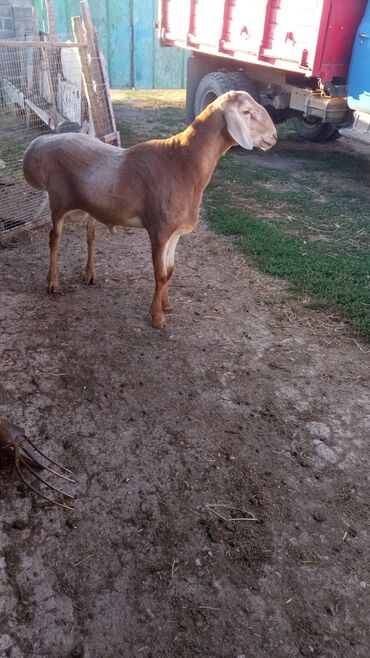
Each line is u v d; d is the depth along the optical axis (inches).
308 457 130.2
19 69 318.0
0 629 91.7
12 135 288.7
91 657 88.9
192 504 116.1
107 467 123.5
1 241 227.9
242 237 243.4
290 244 239.1
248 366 160.2
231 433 135.3
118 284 200.1
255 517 114.1
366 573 104.9
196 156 152.6
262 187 313.3
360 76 282.2
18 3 506.6
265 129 153.3
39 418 135.9
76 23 260.2
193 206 158.6
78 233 242.8
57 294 190.1
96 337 167.9
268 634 93.9
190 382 151.8
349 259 229.0
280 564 105.3
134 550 106.0
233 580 101.8
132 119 458.3
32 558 103.3
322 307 192.9
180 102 547.8
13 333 167.2
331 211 283.6
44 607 95.4
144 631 93.0
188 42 377.1
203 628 94.0
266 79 357.7
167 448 129.4
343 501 119.6
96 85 271.4
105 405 141.6
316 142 423.2
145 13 579.5
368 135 294.8
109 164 158.4
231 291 201.6
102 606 96.2
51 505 113.7
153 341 168.1
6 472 119.0
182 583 100.7
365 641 93.9
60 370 153.0
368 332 177.8
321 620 96.5
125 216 161.8
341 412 145.0
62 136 166.4
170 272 170.7
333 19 269.6
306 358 165.9
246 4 310.3
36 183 174.2
